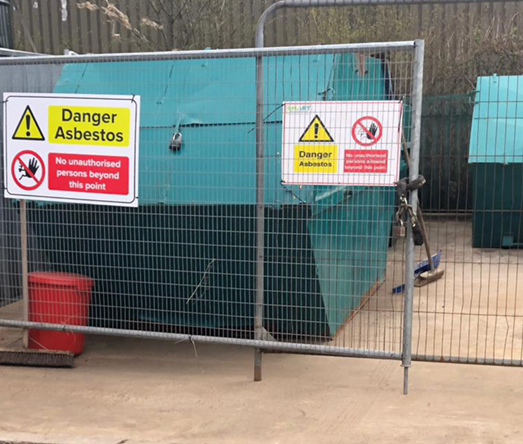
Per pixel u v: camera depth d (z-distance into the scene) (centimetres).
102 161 452
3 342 530
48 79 602
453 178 855
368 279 609
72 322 497
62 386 454
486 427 374
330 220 457
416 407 404
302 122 415
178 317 502
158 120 471
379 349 477
